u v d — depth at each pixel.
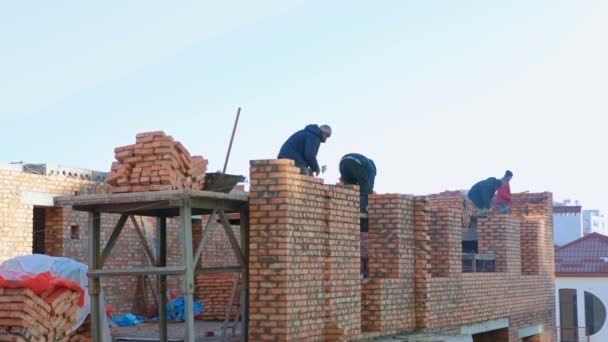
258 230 11.73
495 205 22.94
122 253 19.09
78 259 18.47
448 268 16.94
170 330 15.56
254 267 11.73
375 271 15.25
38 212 18.78
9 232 16.52
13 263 12.22
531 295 21.80
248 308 12.19
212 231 21.69
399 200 15.16
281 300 11.52
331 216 12.80
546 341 22.75
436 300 16.16
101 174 19.09
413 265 15.61
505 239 20.31
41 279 11.59
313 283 12.26
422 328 15.55
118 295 18.89
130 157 11.10
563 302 35.28
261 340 11.59
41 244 18.66
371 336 13.96
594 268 34.41
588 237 36.16
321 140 13.44
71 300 12.24
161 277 12.99
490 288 19.08
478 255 19.94
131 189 10.98
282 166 11.67
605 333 33.91
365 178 15.77
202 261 21.23
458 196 21.45
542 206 23.67
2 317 11.35
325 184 12.75
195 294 18.95
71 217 18.31
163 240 13.14
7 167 16.58
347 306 13.18
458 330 17.16
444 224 17.08
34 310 11.44
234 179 11.80
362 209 15.73
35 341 11.44
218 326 16.53
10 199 16.58
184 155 11.12
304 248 12.05
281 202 11.62
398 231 15.09
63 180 17.95
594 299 35.19
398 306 14.93
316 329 12.30
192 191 10.52
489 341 20.41
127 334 14.67
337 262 12.91
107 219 18.77
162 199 10.56
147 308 19.62
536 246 22.42
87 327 13.11
